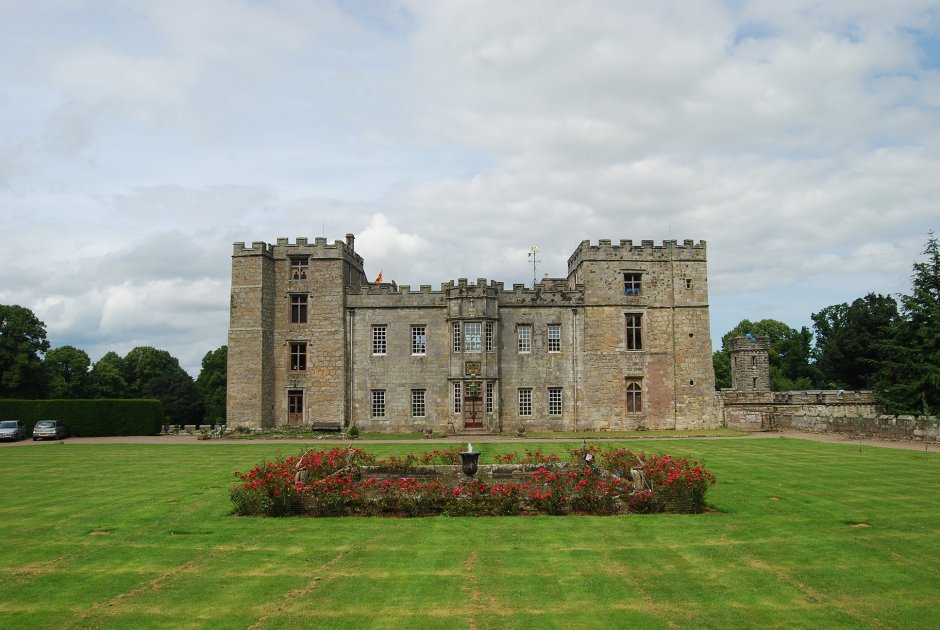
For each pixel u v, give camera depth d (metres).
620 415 50.19
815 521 17.36
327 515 18.36
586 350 50.50
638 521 17.41
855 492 21.16
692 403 50.41
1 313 65.12
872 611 11.38
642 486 19.41
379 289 53.50
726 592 12.27
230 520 17.86
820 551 14.70
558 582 12.81
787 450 33.38
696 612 11.36
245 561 14.18
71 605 11.76
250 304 49.81
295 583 12.80
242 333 49.59
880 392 50.62
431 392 50.28
